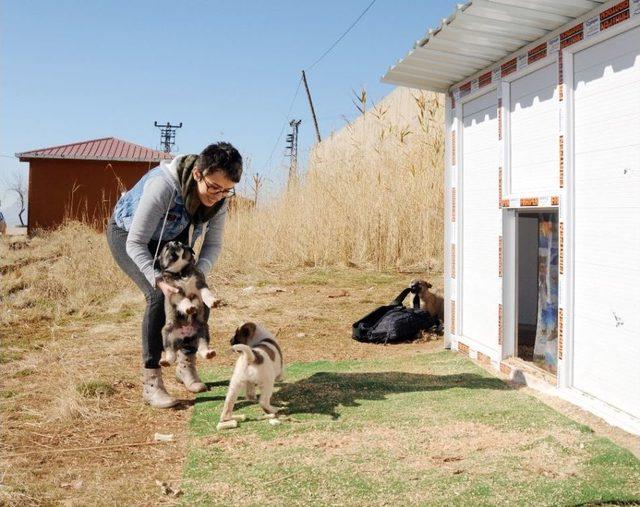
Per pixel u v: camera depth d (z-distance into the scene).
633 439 4.11
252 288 11.84
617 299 4.47
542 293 5.80
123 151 27.53
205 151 4.88
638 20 4.15
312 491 3.51
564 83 4.97
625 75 4.34
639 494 3.31
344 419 4.71
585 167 4.83
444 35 5.41
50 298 11.26
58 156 26.30
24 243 20.38
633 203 4.28
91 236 17.72
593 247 4.75
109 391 5.65
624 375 4.41
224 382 5.95
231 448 4.23
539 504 3.24
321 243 14.40
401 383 5.76
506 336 6.12
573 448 3.96
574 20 4.85
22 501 3.55
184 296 4.98
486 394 5.30
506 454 3.92
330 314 9.78
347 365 6.62
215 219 5.57
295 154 16.50
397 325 7.92
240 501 3.44
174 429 4.76
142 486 3.74
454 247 7.22
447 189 7.37
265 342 5.36
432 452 4.00
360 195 14.71
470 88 6.73
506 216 6.11
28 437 4.63
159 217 5.04
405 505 3.30
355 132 16.30
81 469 4.03
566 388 5.06
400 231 14.09
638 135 4.21
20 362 7.04
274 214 15.45
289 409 5.02
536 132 5.55
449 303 7.35
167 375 6.27
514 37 5.39
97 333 8.67
